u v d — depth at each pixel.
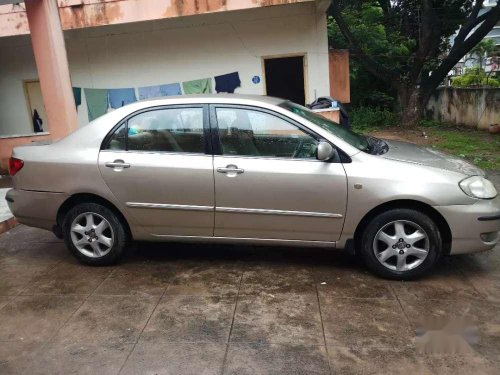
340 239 4.10
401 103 15.94
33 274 4.45
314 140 4.06
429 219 3.90
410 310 3.58
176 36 10.50
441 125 15.91
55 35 6.89
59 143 4.50
